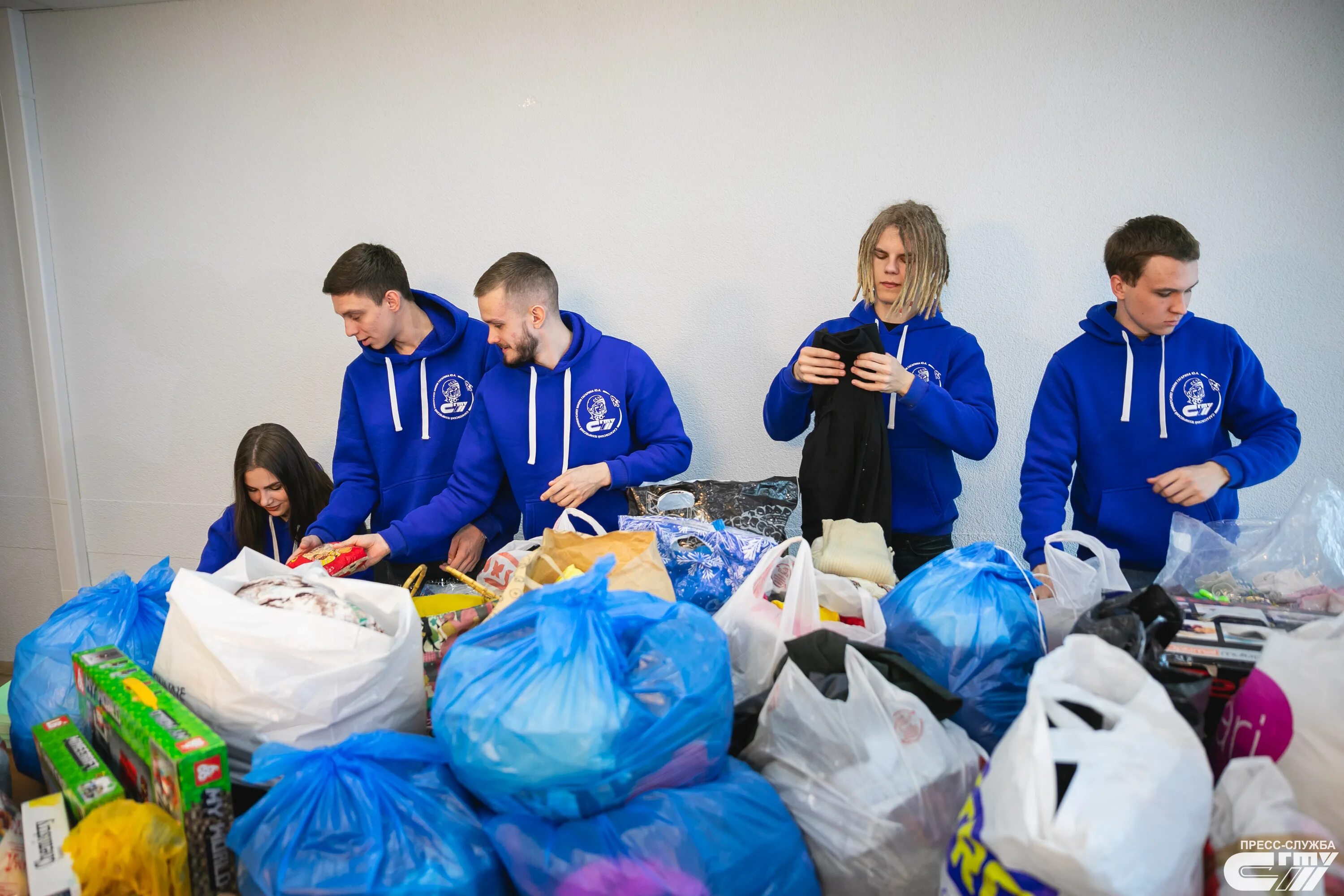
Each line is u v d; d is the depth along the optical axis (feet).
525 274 6.80
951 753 3.63
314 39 9.30
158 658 4.18
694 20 8.43
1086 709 3.23
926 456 6.93
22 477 11.03
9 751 4.53
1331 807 3.14
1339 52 7.16
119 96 9.89
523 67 8.87
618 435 7.20
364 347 7.78
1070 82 7.75
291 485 7.72
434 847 3.27
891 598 4.75
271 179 9.64
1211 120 7.52
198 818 3.35
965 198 8.11
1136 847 2.64
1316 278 7.48
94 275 10.34
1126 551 6.56
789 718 3.77
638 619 3.79
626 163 8.79
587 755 3.24
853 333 6.41
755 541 5.31
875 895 3.45
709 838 3.28
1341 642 3.32
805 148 8.38
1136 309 6.14
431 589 7.21
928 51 8.00
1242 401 6.37
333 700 3.78
